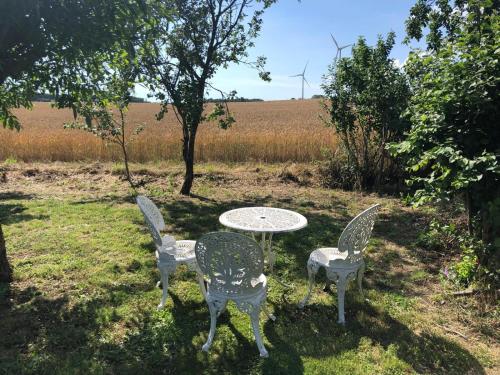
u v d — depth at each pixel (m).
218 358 3.17
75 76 4.25
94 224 6.45
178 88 7.80
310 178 10.14
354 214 7.41
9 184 9.63
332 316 3.85
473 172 3.38
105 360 3.12
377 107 8.64
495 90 3.57
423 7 7.98
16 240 5.64
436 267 4.98
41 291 4.18
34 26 3.64
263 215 4.34
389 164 9.36
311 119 28.56
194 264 3.96
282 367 3.06
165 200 8.24
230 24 8.28
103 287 4.32
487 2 3.77
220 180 10.12
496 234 3.94
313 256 3.99
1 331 3.45
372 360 3.17
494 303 3.90
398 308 3.99
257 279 3.41
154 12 4.18
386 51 8.77
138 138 12.93
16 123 5.11
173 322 3.68
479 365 3.11
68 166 11.53
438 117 3.76
